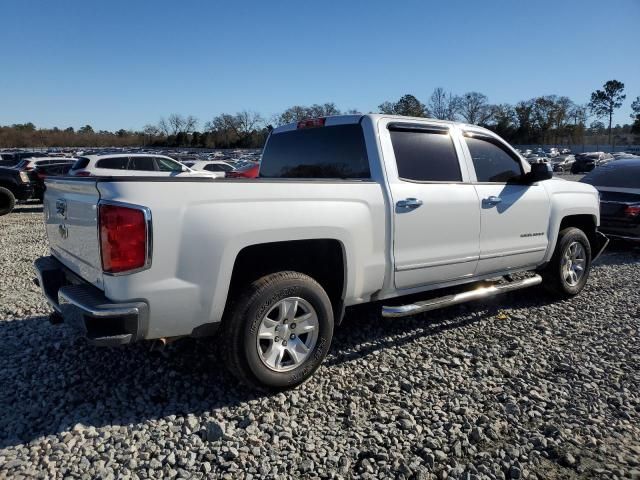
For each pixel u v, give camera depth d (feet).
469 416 10.48
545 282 18.33
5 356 13.29
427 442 9.50
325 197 11.56
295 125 15.56
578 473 8.72
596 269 24.50
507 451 9.28
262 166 16.83
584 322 16.24
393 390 11.57
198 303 9.97
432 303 13.83
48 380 11.90
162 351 13.42
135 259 9.28
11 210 50.70
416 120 14.17
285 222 10.79
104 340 9.29
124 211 9.19
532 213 16.66
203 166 71.31
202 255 9.85
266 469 8.73
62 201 11.55
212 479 8.51
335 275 12.46
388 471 8.72
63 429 9.86
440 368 12.75
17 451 9.15
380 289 12.98
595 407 10.87
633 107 301.22
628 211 28.43
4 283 21.40
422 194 13.44
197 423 10.12
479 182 15.29
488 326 15.80
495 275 16.20
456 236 14.33
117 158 50.26
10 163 88.69
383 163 12.99
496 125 296.10
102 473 8.58
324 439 9.68
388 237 12.78
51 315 12.21
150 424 10.09
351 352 13.61
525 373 12.44
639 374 12.47
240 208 10.32
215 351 12.92
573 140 294.46
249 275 11.55
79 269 10.90
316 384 11.81
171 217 9.53
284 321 11.14
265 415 10.39
